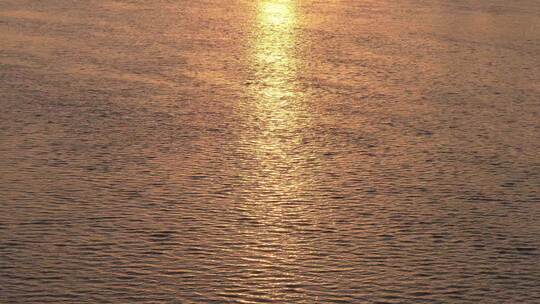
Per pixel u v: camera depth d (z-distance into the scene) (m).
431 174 17.44
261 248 13.43
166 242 13.55
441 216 15.02
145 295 11.66
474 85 26.22
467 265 12.91
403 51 31.97
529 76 27.80
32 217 14.45
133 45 31.42
